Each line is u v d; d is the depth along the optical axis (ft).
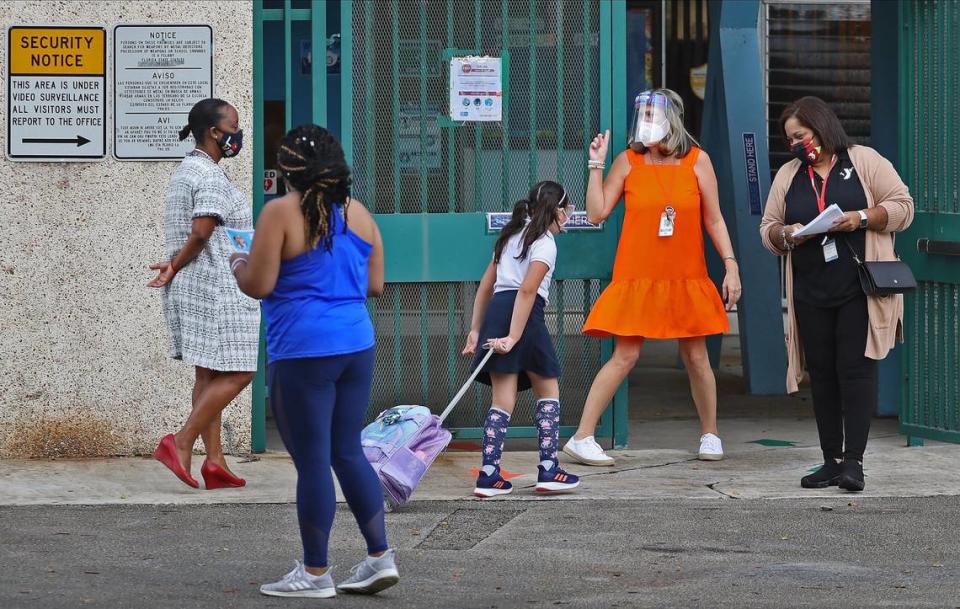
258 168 34.40
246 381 29.45
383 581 22.13
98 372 33.14
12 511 28.22
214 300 28.81
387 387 34.73
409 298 34.65
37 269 32.86
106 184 32.89
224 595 22.30
